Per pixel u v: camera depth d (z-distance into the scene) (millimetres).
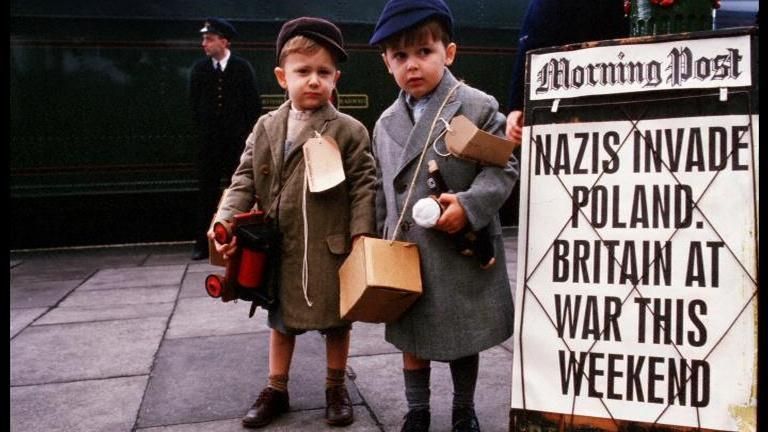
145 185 7363
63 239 7398
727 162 1713
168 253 7055
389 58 2207
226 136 6535
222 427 2547
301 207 2463
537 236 1893
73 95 7129
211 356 3480
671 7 1926
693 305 1731
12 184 7027
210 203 6602
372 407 2701
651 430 1752
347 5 7691
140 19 7191
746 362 1678
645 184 1791
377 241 2090
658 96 1780
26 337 3938
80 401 2875
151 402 2838
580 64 1863
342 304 2164
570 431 1832
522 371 1893
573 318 1847
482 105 2176
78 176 7191
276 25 7543
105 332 4012
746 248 1688
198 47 7391
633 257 1795
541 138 1899
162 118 7359
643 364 1771
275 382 2609
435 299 2141
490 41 8078
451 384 2873
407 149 2184
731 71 1718
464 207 2010
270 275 2469
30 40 6980
